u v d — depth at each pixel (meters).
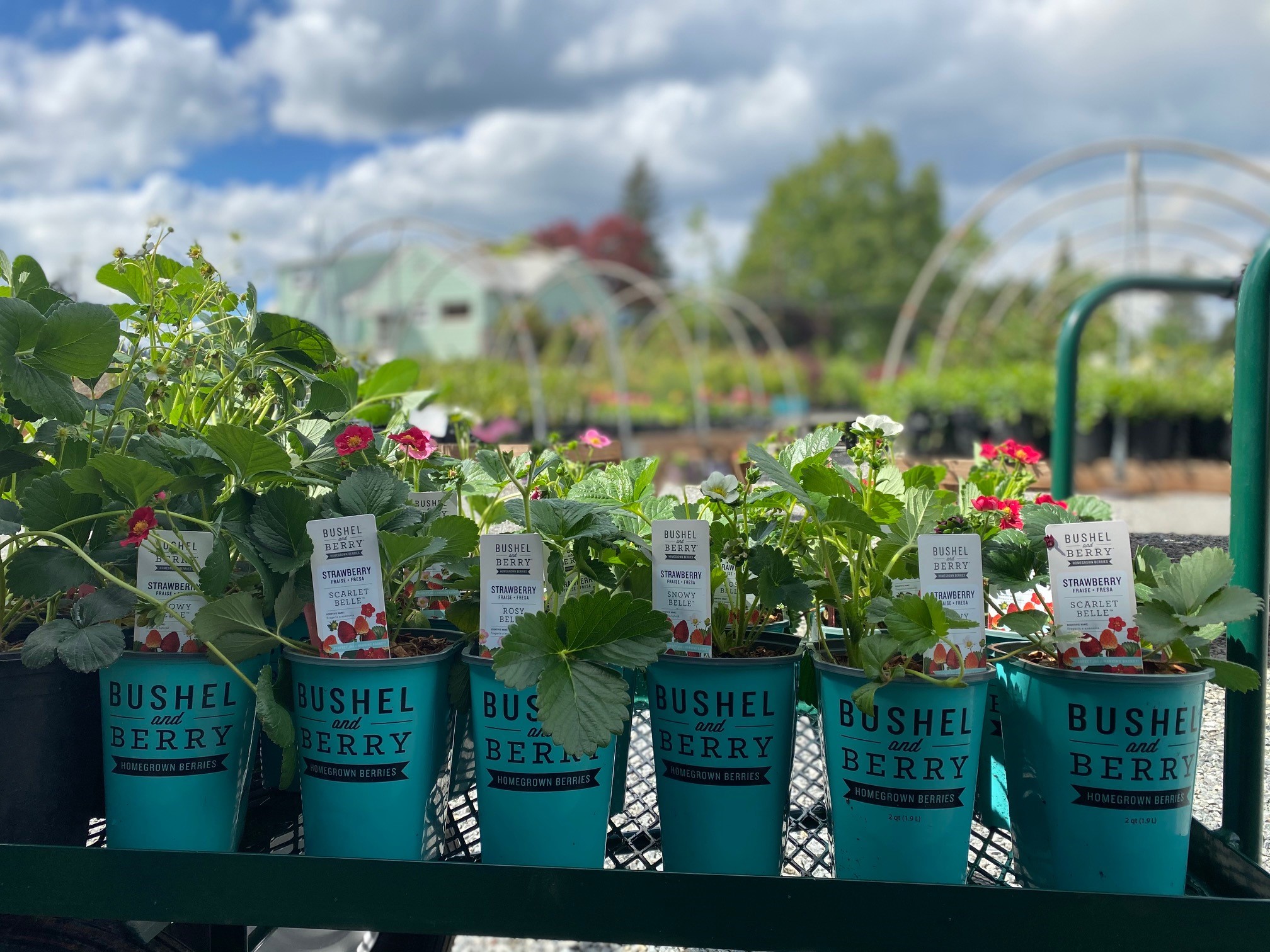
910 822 0.87
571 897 0.83
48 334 0.89
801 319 33.50
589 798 0.94
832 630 1.28
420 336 27.48
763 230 38.91
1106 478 5.88
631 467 1.24
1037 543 1.01
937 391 6.90
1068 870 0.87
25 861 0.87
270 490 0.95
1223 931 0.78
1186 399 6.41
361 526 0.94
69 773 0.97
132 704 0.91
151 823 0.91
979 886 0.80
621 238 43.81
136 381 1.10
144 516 0.87
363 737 0.90
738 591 1.03
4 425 0.99
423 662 0.92
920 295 9.59
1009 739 0.96
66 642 0.85
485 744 0.94
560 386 11.88
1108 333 12.78
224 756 0.94
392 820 0.91
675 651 0.96
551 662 0.88
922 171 37.34
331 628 0.92
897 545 0.98
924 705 0.87
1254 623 0.95
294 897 0.85
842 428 1.23
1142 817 0.85
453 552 0.99
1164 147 7.90
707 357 20.48
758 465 0.91
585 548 1.03
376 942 1.38
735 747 0.93
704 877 0.82
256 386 1.08
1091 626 0.90
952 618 0.88
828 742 0.93
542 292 28.03
